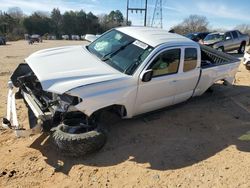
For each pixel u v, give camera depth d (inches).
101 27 4266.7
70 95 179.6
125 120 239.5
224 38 735.1
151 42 225.6
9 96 229.0
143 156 191.8
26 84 223.9
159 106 239.6
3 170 171.8
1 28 3659.0
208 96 321.4
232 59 311.7
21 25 3887.8
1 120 230.8
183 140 215.6
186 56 243.0
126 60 217.2
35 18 3944.4
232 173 178.1
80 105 181.5
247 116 270.2
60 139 178.1
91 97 183.9
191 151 200.8
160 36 241.0
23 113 237.1
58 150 187.9
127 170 176.7
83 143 178.1
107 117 240.1
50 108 187.2
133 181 167.3
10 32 3639.3
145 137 215.9
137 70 208.8
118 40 238.5
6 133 212.8
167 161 187.6
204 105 291.6
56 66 202.2
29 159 182.9
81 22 4165.8
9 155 186.2
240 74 446.6
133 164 182.7
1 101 274.8
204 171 178.9
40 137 207.3
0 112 246.5
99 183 164.6
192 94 268.5
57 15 4121.6
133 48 224.5
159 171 177.0
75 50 239.8
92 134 182.2
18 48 1173.1
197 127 239.5
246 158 195.3
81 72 196.1
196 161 189.3
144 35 237.3
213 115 267.1
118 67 213.5
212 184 167.2
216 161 190.2
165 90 231.9
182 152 198.8
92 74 196.5
